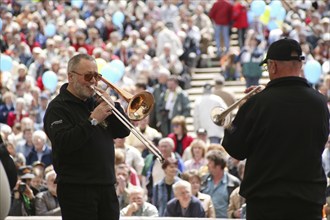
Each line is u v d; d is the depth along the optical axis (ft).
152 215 85.15
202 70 178.40
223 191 93.66
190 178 90.99
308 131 53.62
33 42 185.88
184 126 127.44
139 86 150.51
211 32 190.90
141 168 107.04
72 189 58.49
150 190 106.22
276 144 53.52
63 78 159.12
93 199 58.54
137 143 120.67
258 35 173.68
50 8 198.29
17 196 85.61
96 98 60.03
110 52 172.45
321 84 149.59
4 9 200.95
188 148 116.88
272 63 54.70
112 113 59.11
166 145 105.81
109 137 59.47
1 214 52.95
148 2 194.90
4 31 183.62
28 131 120.67
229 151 54.60
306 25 178.81
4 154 55.42
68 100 59.06
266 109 53.72
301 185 53.31
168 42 172.45
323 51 166.91
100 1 203.31
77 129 57.41
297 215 53.21
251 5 173.27
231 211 89.20
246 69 159.22
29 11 193.47
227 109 56.54
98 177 58.59
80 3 199.00
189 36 177.58
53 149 58.90
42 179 94.22
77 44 178.91
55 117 58.65
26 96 147.54
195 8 196.34
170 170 94.27
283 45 54.49
